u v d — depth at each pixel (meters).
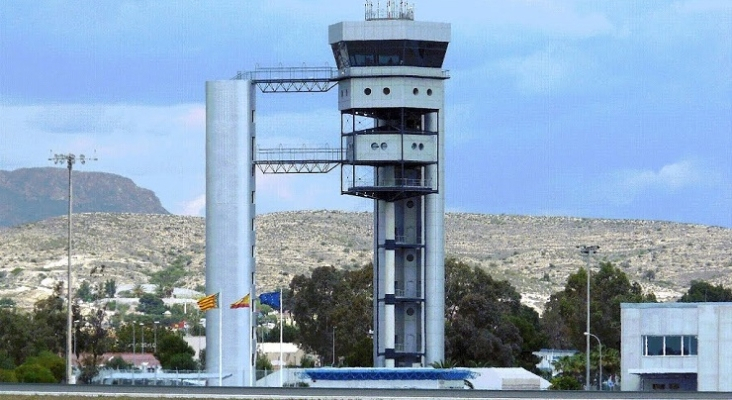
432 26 175.62
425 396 117.50
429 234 176.12
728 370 171.88
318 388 122.50
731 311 171.75
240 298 174.00
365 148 173.75
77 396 115.44
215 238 174.88
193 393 117.81
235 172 175.25
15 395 115.19
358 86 174.12
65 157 175.75
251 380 171.00
